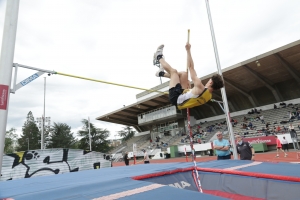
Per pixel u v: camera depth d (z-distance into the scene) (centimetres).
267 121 2342
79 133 5291
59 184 296
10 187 306
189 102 294
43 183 329
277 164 427
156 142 3316
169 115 3109
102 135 5312
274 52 1875
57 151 1004
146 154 1374
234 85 2478
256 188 319
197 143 2477
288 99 2484
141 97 3403
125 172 402
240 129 2430
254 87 2575
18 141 6366
